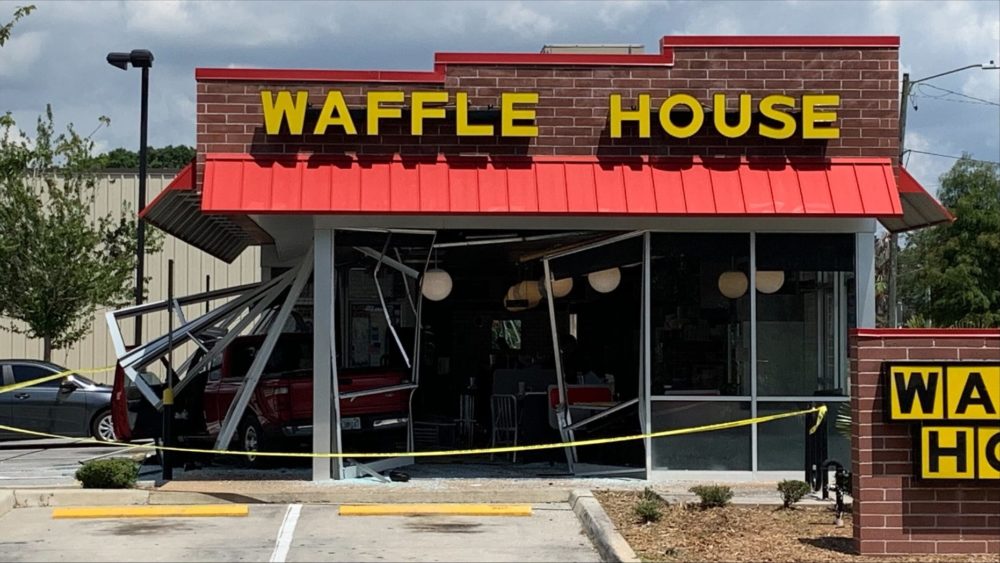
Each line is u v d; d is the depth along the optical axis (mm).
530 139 14445
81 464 16328
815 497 13562
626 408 15938
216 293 18250
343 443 16281
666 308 14883
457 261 20266
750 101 14336
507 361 21453
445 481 14938
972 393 10180
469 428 19656
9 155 26094
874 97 14648
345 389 15523
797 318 14984
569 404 16641
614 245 15297
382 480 14922
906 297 48094
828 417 14828
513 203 14078
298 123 14133
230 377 17188
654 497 13172
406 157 14336
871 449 10352
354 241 15000
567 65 14555
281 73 14375
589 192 14195
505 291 23594
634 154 14461
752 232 14961
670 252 14961
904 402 10195
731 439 14852
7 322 31156
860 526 10320
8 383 22922
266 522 12641
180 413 17594
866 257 14945
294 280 16812
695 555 10266
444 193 14125
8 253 26156
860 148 14609
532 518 12977
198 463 17172
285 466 16734
